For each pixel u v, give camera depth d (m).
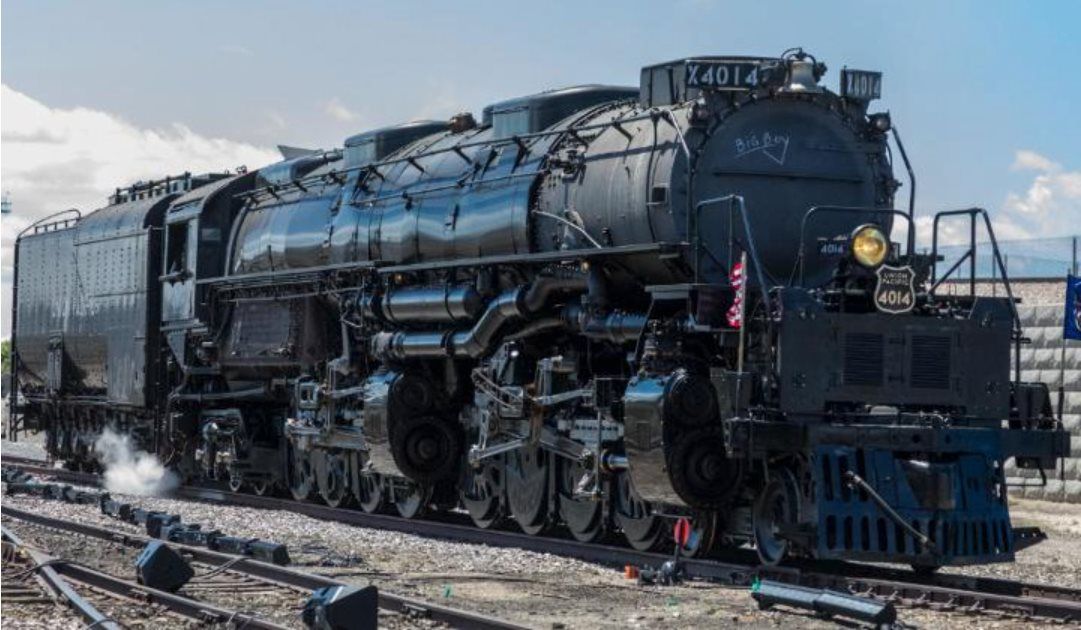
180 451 27.62
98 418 31.38
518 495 19.30
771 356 15.12
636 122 17.53
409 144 23.44
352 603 10.96
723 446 15.88
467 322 19.88
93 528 18.33
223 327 26.05
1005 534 15.31
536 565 16.36
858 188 16.98
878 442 14.91
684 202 16.22
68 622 11.72
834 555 14.44
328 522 21.31
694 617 12.61
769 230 16.50
